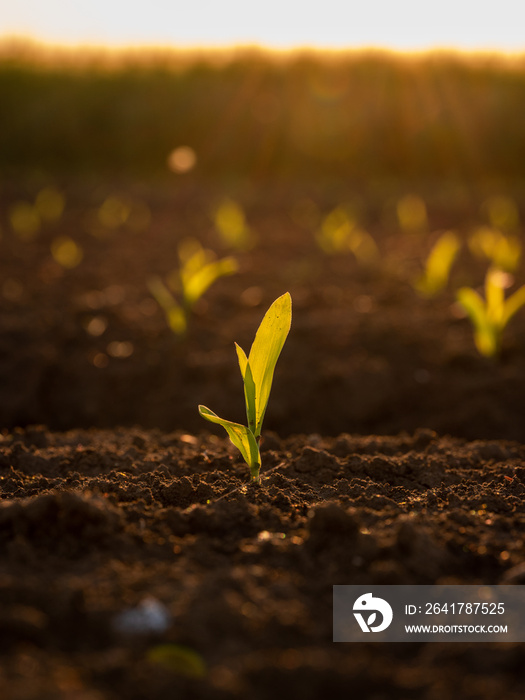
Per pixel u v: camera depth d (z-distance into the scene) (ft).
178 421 10.98
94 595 3.84
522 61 61.72
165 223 29.12
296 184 46.44
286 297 5.15
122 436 8.14
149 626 3.56
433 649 3.55
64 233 26.22
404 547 4.37
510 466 6.57
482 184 47.26
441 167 53.47
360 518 5.04
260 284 17.89
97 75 64.34
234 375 11.68
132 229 27.40
